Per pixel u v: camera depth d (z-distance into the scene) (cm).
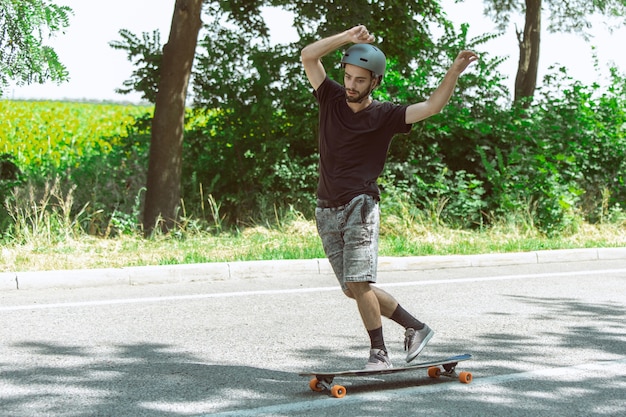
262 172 1368
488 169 1423
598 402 443
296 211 1324
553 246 1230
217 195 1394
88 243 1061
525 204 1416
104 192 1270
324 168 454
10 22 992
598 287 887
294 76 1392
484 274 983
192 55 1213
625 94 1573
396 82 1432
